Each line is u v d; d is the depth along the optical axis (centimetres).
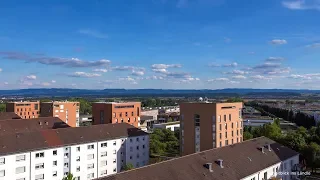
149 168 5709
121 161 10412
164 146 13662
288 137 10850
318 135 12138
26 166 8019
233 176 6325
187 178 5712
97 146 9712
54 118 12962
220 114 10581
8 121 11675
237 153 7525
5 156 7631
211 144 10494
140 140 11069
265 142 9031
